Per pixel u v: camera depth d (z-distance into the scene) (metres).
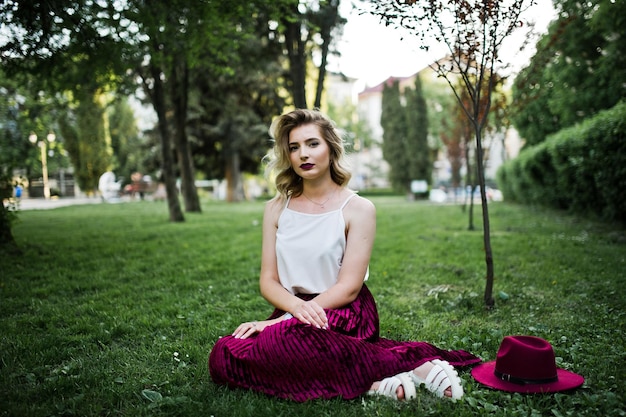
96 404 2.30
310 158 2.56
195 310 4.19
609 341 3.07
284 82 19.98
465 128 11.90
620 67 10.11
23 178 7.26
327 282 2.56
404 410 2.13
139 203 24.89
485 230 4.16
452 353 2.69
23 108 16.89
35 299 4.49
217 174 27.38
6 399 2.35
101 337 3.40
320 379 2.31
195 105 20.92
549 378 2.35
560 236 8.30
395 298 4.56
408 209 17.80
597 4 8.52
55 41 6.04
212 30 7.26
